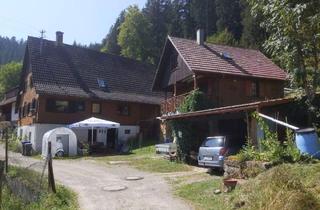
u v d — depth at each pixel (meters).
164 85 35.06
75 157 28.91
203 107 27.31
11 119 50.31
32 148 33.44
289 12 12.77
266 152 13.79
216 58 30.64
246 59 32.53
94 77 41.47
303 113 17.14
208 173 17.62
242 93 30.02
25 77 42.22
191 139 22.59
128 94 42.22
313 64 14.36
